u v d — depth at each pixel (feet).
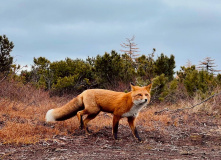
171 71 180.14
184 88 166.91
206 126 109.60
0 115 95.45
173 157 68.23
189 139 92.53
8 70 151.94
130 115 85.71
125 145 81.46
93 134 90.22
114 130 86.99
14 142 74.74
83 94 91.04
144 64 188.14
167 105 145.89
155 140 89.97
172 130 101.45
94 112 88.89
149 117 116.16
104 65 176.45
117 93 88.38
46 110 114.83
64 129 90.79
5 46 151.43
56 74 188.55
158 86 145.38
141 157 66.95
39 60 197.26
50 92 174.91
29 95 144.25
